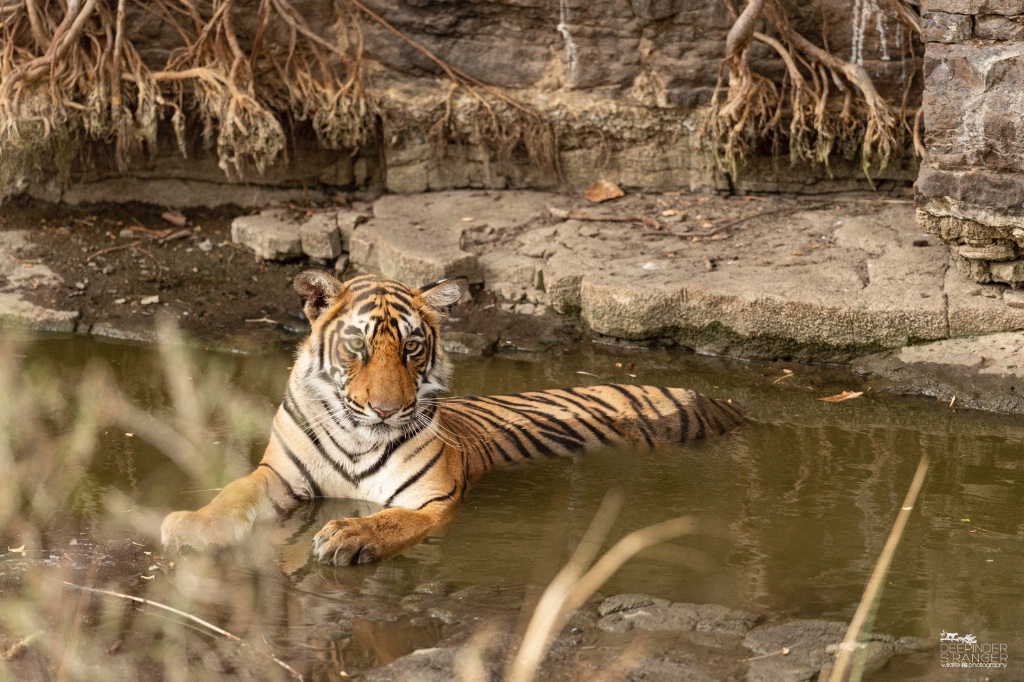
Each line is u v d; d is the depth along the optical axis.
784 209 14.89
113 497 8.34
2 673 5.86
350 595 6.90
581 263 13.44
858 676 5.62
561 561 7.42
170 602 6.73
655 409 10.09
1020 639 6.35
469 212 15.17
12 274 13.52
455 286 8.71
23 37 15.16
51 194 15.08
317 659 6.11
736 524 8.05
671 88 15.49
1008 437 10.05
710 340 12.58
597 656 6.19
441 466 8.45
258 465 8.94
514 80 15.88
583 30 15.51
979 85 11.16
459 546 7.66
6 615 6.48
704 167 15.78
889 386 11.43
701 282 12.62
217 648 6.19
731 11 14.90
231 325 13.02
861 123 15.08
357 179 16.14
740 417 10.58
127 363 11.70
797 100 14.88
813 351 12.22
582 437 9.73
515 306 13.55
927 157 11.85
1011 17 10.95
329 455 8.53
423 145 16.03
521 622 6.56
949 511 8.27
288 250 14.41
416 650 6.20
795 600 6.84
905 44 14.91
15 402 9.98
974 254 11.84
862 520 8.11
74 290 13.43
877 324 11.91
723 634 6.43
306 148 15.91
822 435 10.10
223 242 14.90
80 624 6.41
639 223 14.69
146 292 13.62
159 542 7.59
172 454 9.23
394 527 7.67
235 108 14.59
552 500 8.55
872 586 5.58
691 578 7.15
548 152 15.89
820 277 12.66
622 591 6.98
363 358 8.12
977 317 11.70
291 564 7.35
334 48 15.32
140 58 15.05
